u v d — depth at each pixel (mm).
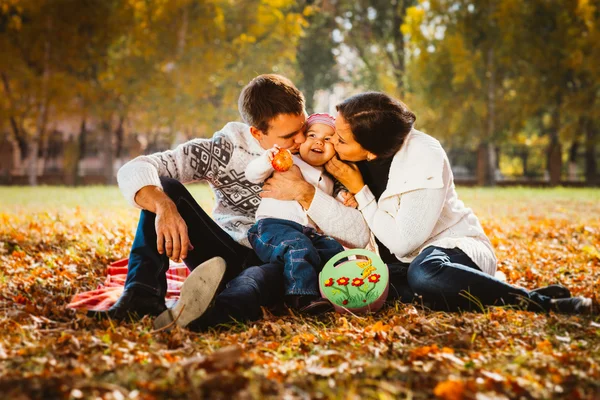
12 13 25156
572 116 25344
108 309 3557
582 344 3125
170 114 25594
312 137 4020
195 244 3984
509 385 2500
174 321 3381
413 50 26281
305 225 4035
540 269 5762
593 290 4773
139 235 3699
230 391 2414
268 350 3072
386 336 3271
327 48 34750
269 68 27359
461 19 24422
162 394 2381
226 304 3576
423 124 26297
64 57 24844
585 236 8273
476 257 3943
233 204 4195
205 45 25672
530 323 3441
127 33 25297
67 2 24266
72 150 27562
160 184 3768
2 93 24609
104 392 2400
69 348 3010
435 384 2500
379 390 2420
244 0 26688
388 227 3957
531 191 21406
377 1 33531
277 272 3838
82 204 13719
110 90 25812
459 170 28734
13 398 2330
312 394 2412
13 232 7684
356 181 4043
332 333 3418
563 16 23938
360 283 3838
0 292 4520
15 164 29672
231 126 4160
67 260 5969
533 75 24641
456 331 3293
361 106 3871
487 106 25250
